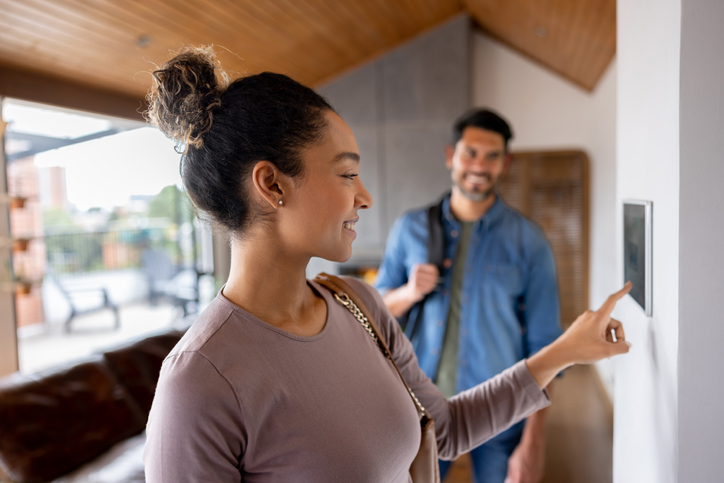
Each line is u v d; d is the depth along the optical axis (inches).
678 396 29.5
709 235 28.5
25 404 79.0
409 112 187.5
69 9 99.0
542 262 65.5
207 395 22.5
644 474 37.1
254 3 121.8
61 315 252.7
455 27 181.8
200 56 25.7
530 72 191.0
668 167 30.8
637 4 38.8
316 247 25.5
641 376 37.8
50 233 272.8
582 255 188.5
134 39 116.0
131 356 97.6
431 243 69.7
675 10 29.2
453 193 71.0
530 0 126.2
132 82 134.5
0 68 108.4
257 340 24.7
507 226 67.3
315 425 24.7
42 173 298.7
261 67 157.6
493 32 185.5
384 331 33.9
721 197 28.2
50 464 77.0
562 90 188.9
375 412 27.0
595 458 114.3
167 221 314.7
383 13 155.3
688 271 29.0
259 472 24.6
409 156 188.4
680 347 29.3
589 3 109.4
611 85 145.5
